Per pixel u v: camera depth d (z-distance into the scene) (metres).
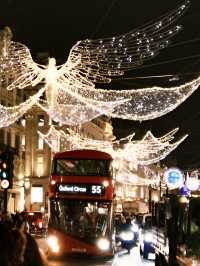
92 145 82.06
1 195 44.03
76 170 26.00
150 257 30.17
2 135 73.69
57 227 25.86
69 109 67.88
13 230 9.40
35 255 8.55
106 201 25.81
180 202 16.86
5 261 8.16
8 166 22.75
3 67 51.66
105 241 25.72
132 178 112.88
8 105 74.12
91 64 35.62
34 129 91.94
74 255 25.77
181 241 15.77
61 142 91.75
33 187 91.88
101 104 50.59
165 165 100.81
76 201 25.84
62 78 40.59
